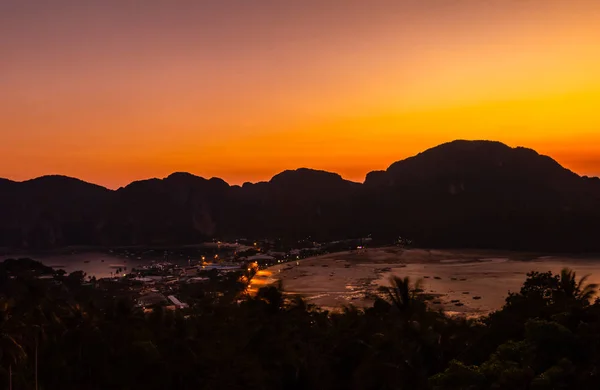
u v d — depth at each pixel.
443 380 43.03
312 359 60.59
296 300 92.44
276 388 59.00
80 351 70.56
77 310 79.44
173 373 60.88
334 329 72.44
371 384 53.78
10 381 59.41
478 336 61.06
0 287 161.88
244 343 66.31
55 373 69.00
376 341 56.44
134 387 61.41
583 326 45.50
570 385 40.53
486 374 42.91
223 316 87.00
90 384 69.25
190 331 69.62
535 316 60.44
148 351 61.59
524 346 45.12
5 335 60.28
